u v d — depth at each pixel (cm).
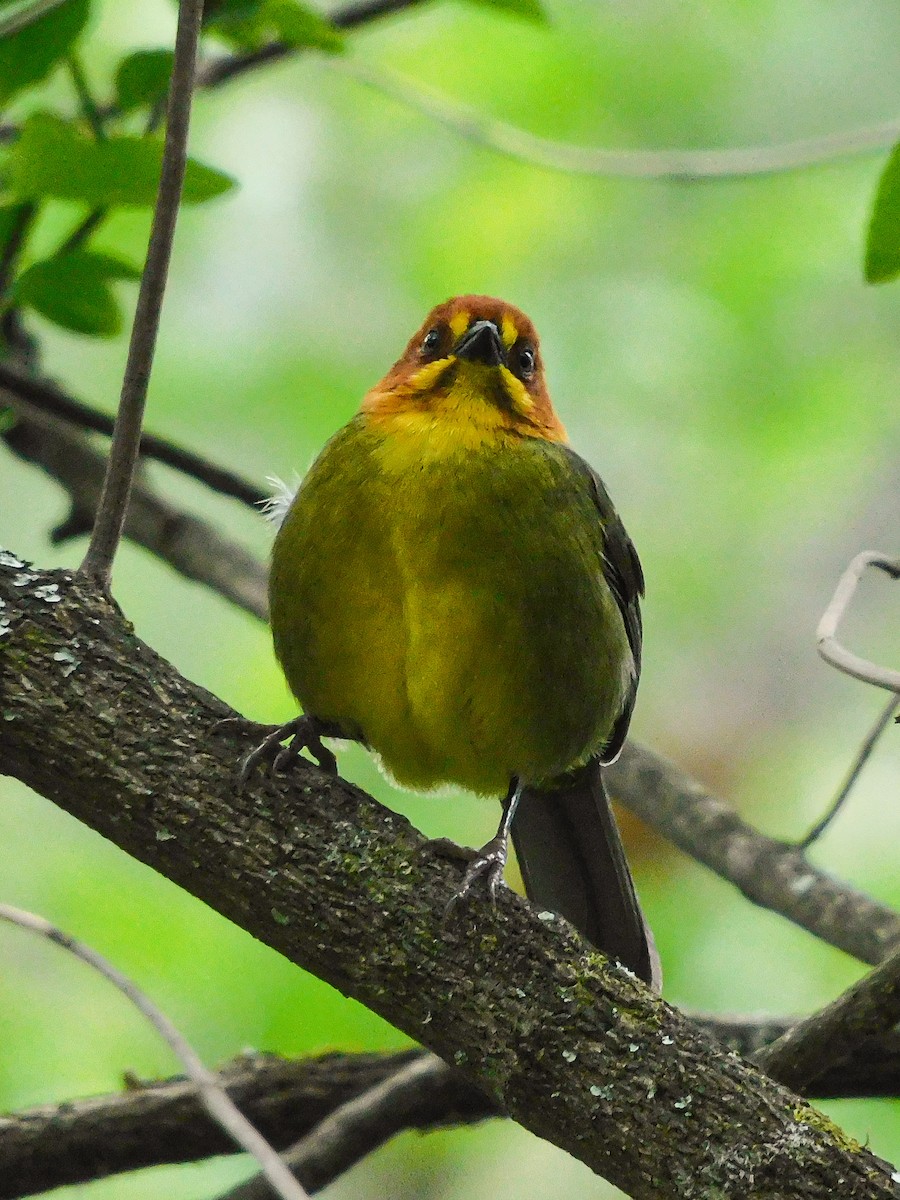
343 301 1348
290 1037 1046
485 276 1346
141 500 1033
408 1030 617
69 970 1082
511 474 802
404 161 1373
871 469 1420
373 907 616
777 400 1352
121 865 1129
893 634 1460
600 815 892
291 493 905
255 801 625
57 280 884
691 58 1359
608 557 882
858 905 857
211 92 1104
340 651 800
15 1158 802
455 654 786
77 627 636
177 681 642
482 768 830
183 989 1069
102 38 1230
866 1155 590
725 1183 579
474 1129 1185
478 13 1344
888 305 1348
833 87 1362
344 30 1078
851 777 877
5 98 862
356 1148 801
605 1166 594
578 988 610
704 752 1416
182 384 1318
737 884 888
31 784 626
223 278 1341
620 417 1370
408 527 782
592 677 818
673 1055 600
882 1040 784
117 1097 817
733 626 1437
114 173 725
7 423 1080
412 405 828
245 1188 804
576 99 1340
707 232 1353
